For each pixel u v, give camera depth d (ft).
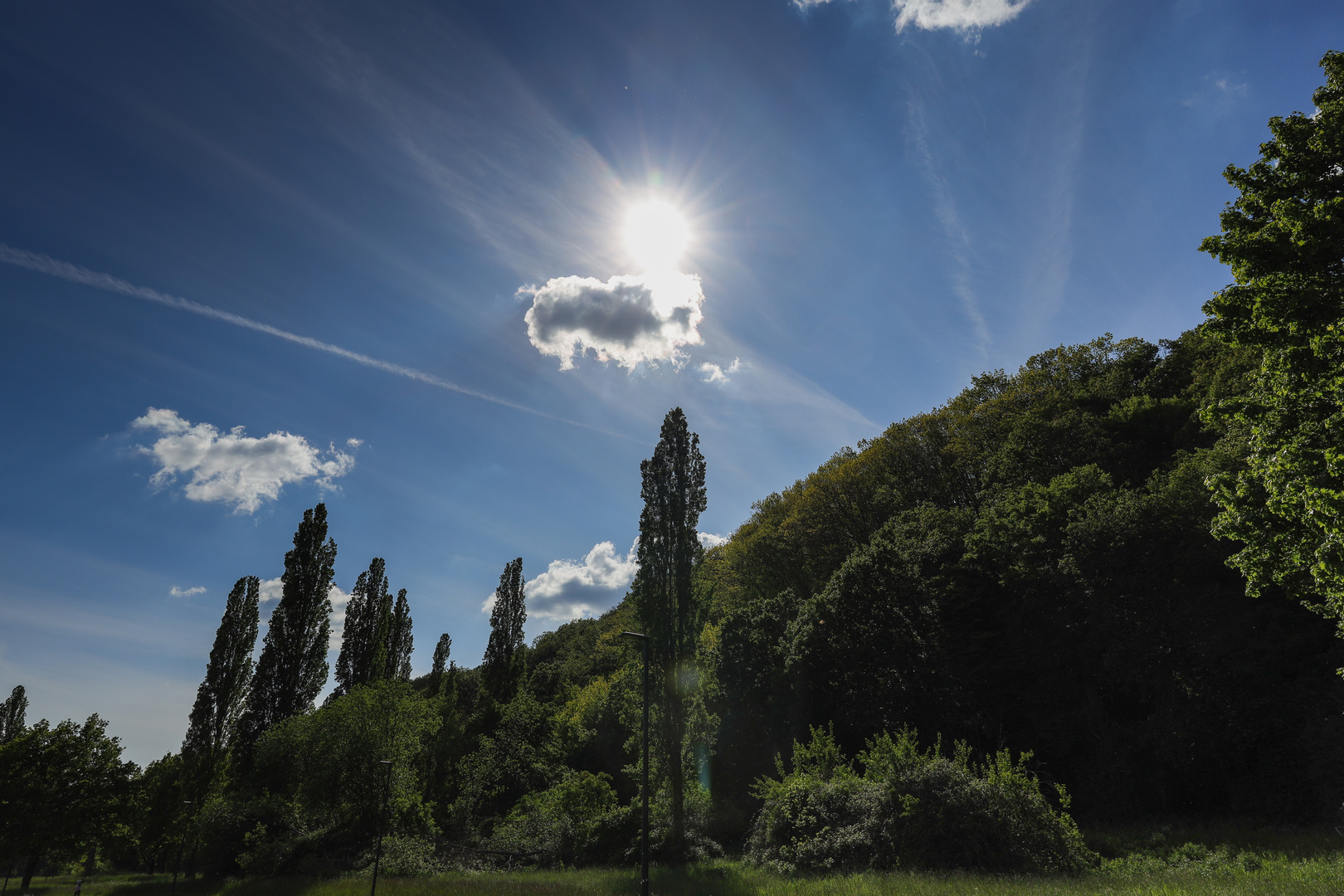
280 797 163.94
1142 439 156.56
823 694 140.46
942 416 217.36
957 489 203.82
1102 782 109.50
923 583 138.41
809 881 81.97
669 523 143.54
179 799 167.22
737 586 247.70
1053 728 118.32
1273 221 52.08
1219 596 100.17
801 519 221.87
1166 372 179.32
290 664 188.44
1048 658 121.90
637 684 141.79
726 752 142.82
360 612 226.99
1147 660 104.68
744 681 148.36
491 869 136.56
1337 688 91.71
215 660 186.39
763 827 110.42
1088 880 66.59
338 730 161.68
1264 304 51.03
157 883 165.58
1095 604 107.24
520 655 260.62
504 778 201.26
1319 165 50.78
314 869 135.13
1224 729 97.30
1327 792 85.10
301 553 199.62
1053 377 203.41
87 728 168.86
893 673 132.16
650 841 122.31
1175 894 53.93
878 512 209.87
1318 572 50.26
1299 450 50.98
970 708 125.49
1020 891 61.11
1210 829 88.63
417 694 185.16
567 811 153.28
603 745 211.41
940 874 75.61
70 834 158.10
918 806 87.56
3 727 235.81
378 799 154.10
